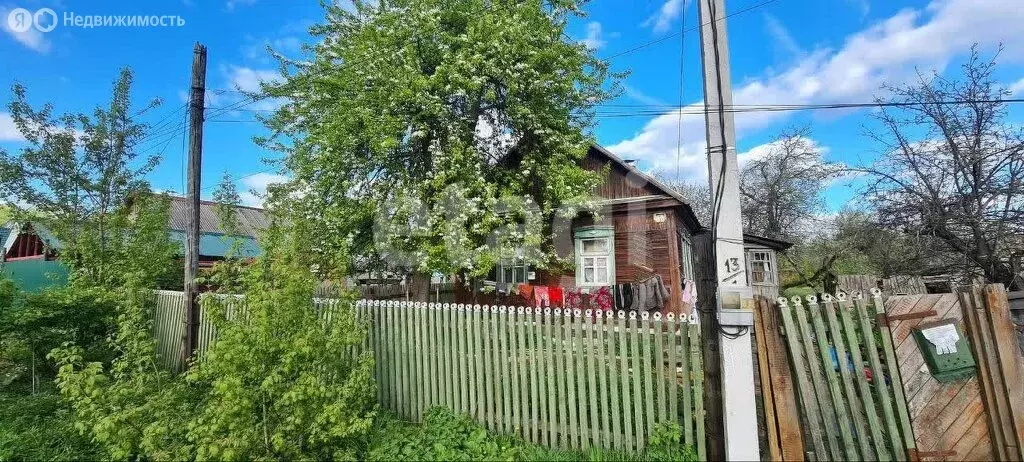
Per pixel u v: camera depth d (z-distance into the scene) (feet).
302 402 13.01
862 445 10.82
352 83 26.30
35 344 22.99
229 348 12.89
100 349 24.97
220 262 24.82
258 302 14.28
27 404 19.22
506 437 14.05
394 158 27.94
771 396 11.45
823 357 11.30
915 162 29.17
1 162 28.02
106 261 30.12
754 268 52.39
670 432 11.86
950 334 10.82
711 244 12.50
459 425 14.61
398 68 25.44
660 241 33.96
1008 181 26.08
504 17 26.21
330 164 26.04
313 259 25.17
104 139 30.81
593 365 13.10
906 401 10.95
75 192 30.35
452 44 27.27
